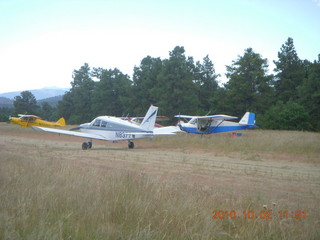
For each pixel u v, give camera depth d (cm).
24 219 494
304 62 7012
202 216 533
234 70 5950
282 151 1708
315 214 605
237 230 513
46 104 9888
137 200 589
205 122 2773
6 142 2217
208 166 1252
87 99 7538
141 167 1193
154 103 6109
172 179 913
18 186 692
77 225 493
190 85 5591
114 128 1947
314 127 4956
